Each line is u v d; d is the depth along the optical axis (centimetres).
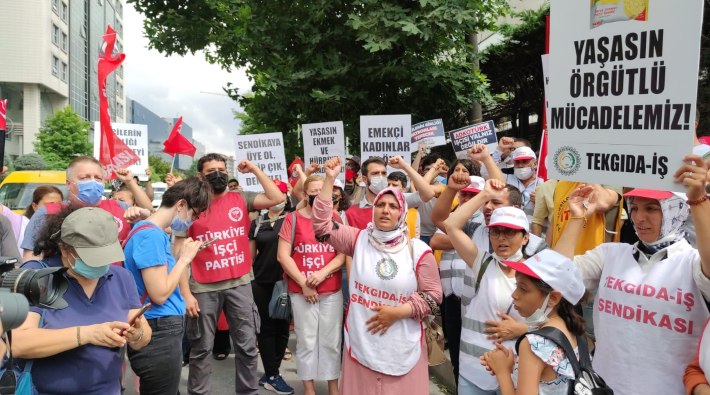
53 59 5762
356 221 527
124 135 730
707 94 762
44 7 5428
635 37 241
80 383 265
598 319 290
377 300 363
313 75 948
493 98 1093
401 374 359
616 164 252
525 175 573
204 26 1207
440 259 484
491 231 333
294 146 1103
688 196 233
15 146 5388
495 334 276
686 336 256
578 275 235
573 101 268
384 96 1012
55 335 250
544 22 1009
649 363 262
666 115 233
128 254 338
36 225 375
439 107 1005
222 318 632
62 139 3878
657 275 266
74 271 262
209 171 476
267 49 1050
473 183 429
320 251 484
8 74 5294
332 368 481
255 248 600
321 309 481
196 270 465
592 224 388
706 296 248
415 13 870
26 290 223
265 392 541
